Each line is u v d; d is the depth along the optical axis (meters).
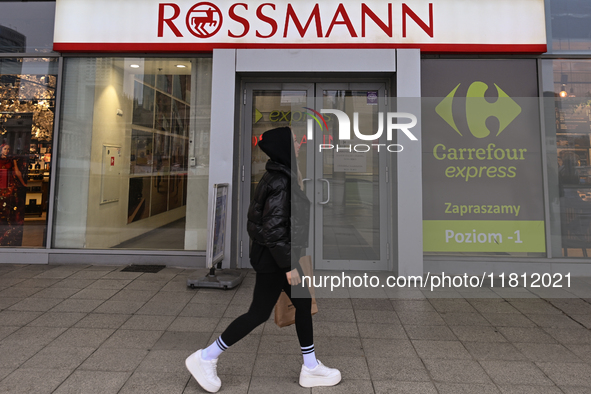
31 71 5.73
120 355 2.89
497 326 3.55
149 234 5.70
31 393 2.36
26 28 5.71
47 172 5.71
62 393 2.37
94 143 5.76
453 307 4.05
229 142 5.29
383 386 2.52
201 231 5.66
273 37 5.28
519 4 5.19
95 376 2.58
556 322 3.65
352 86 5.61
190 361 2.43
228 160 5.29
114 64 5.72
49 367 2.69
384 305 4.11
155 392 2.41
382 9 5.23
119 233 5.73
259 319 2.45
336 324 3.57
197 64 5.66
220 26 5.32
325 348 3.07
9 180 5.70
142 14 5.41
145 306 3.94
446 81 5.34
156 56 5.65
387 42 5.22
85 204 5.75
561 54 5.29
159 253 5.55
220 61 5.30
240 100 5.62
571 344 3.17
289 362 2.84
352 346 3.11
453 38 5.21
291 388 2.49
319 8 5.25
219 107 5.30
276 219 2.32
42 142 5.72
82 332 3.29
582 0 5.31
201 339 3.19
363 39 5.23
